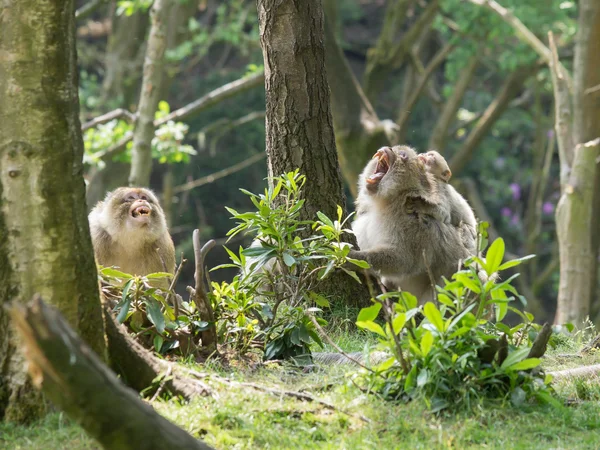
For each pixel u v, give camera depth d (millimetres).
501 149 35500
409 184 10531
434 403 6477
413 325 6840
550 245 35094
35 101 6008
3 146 6047
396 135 19094
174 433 4582
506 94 24984
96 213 10570
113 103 26938
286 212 8383
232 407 6281
